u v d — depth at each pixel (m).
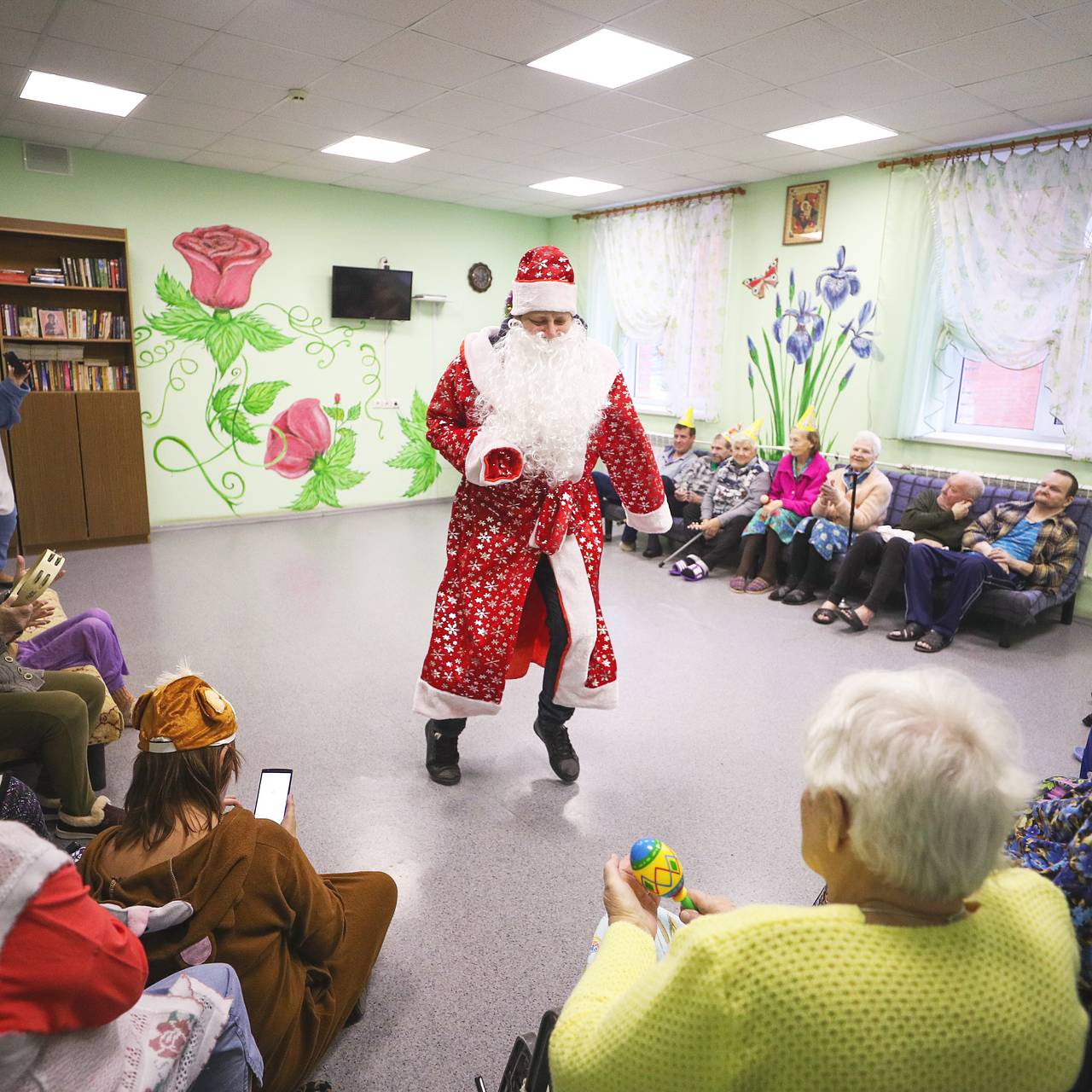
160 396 6.21
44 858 0.77
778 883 2.15
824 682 3.56
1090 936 0.93
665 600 4.80
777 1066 0.64
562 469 2.30
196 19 3.37
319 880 1.44
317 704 3.20
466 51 3.67
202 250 6.19
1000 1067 0.65
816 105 4.25
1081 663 3.85
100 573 5.03
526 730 3.03
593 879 2.15
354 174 6.27
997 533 4.33
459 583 2.45
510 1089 1.22
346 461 7.23
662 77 3.91
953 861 0.68
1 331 5.31
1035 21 3.14
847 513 4.66
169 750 1.26
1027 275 4.62
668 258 6.72
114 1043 0.87
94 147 5.56
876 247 5.39
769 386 6.19
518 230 7.90
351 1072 1.54
